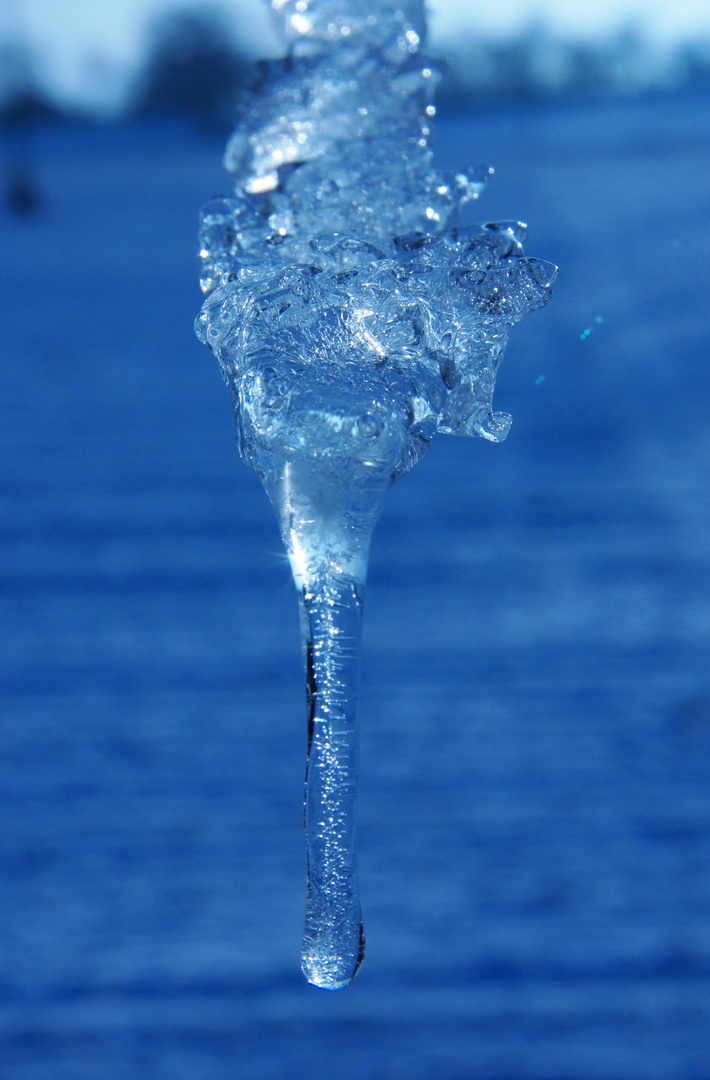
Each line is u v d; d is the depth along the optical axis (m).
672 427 5.35
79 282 9.95
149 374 6.77
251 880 2.33
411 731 2.85
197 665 3.27
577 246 10.09
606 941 2.10
